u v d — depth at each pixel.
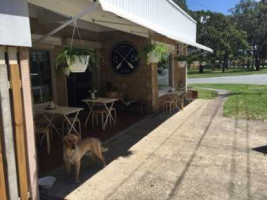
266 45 49.19
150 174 4.67
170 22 10.43
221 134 7.02
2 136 3.10
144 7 7.69
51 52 7.68
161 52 7.21
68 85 8.95
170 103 10.19
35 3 4.17
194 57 13.45
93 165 5.04
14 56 3.21
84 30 9.07
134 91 10.05
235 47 44.16
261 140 6.47
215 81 26.23
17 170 3.32
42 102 7.45
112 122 8.39
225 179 4.46
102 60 10.29
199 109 10.54
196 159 5.32
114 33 10.00
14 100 3.21
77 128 7.65
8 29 3.04
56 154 5.65
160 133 7.20
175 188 4.18
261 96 13.75
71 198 3.91
